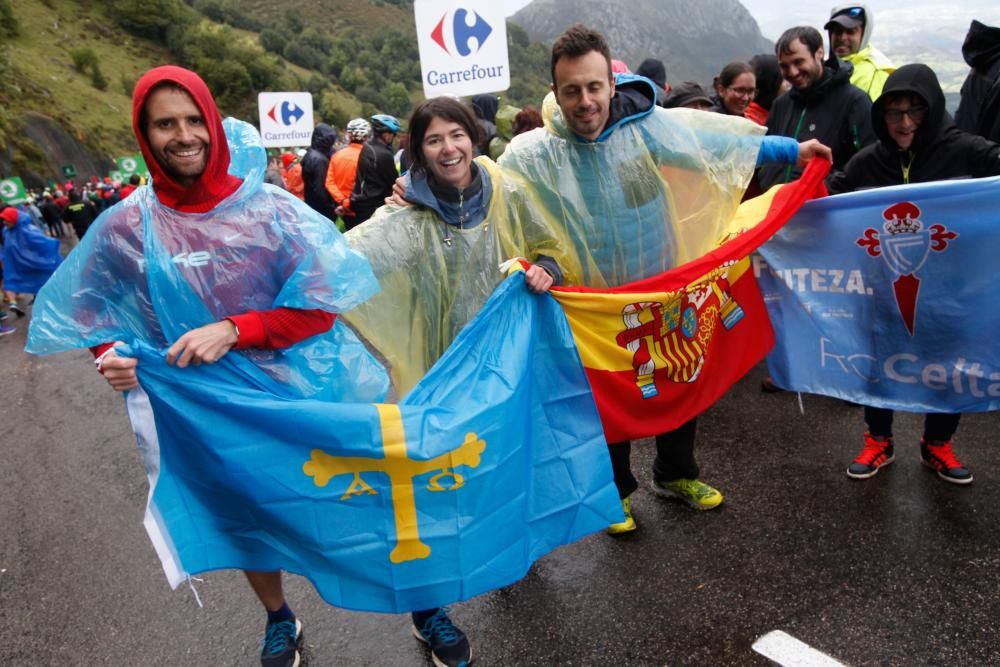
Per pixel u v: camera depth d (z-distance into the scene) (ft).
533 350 8.17
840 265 10.07
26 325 31.40
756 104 16.67
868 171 10.66
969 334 9.41
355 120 25.27
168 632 9.30
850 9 15.46
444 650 7.98
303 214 6.78
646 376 9.18
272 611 8.26
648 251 8.79
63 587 10.64
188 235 6.47
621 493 9.91
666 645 8.04
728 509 10.57
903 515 9.87
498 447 7.38
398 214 7.97
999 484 10.36
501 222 8.16
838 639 7.82
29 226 32.40
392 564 7.13
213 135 6.39
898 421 12.57
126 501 13.28
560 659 8.04
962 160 9.79
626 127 8.48
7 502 13.91
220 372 6.74
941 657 7.43
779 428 13.05
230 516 7.13
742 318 10.38
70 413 19.03
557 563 9.77
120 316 6.70
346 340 7.50
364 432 6.79
